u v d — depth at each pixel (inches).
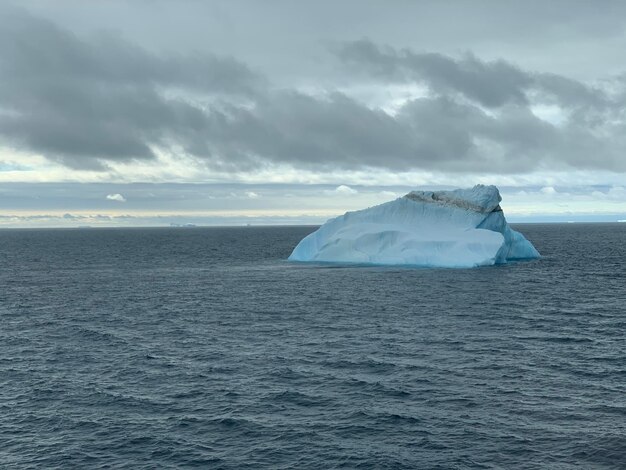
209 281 2529.5
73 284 2479.1
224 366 1087.6
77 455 707.4
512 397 892.0
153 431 776.9
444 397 895.7
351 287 2224.4
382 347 1226.0
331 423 797.2
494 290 2107.5
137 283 2492.6
